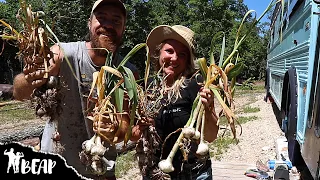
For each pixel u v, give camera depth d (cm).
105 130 213
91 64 259
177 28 267
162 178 240
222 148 704
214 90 232
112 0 253
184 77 264
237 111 1220
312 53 432
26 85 240
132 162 619
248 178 505
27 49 215
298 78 524
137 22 2131
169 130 265
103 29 253
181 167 250
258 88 2333
